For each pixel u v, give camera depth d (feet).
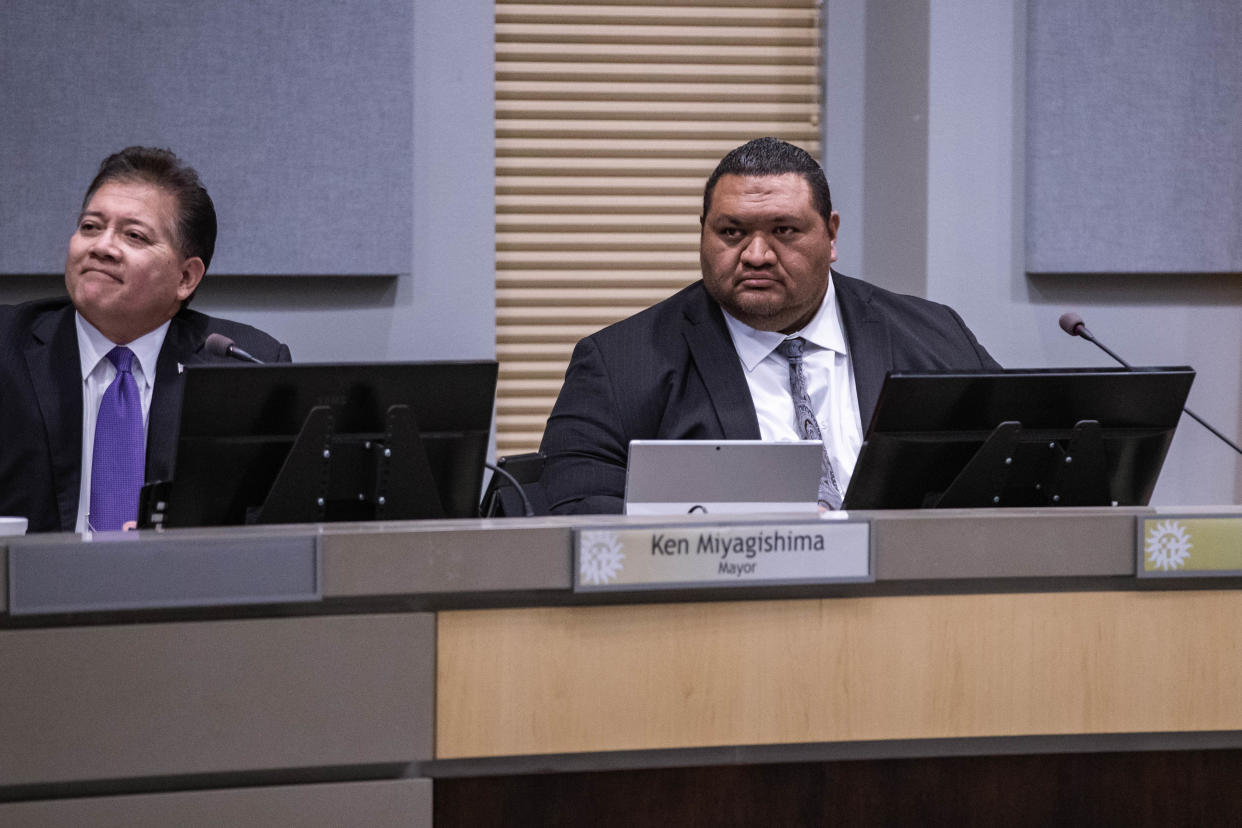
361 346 20.89
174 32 19.74
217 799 8.22
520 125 22.70
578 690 8.75
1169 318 22.57
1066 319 13.76
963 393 10.88
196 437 9.87
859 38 23.21
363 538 8.34
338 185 20.29
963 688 9.29
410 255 20.67
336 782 8.43
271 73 20.03
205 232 14.42
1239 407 22.86
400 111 20.47
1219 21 21.89
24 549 7.91
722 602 8.95
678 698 8.89
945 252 21.58
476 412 10.74
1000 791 9.57
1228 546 9.55
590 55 22.81
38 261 19.51
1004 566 9.23
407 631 8.48
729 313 15.78
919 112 21.75
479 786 8.85
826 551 8.97
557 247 22.90
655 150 23.06
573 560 8.62
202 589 8.14
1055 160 21.47
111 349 14.25
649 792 9.09
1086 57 21.48
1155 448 11.68
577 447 15.11
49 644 7.98
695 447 11.21
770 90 23.38
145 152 14.14
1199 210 21.98
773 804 9.24
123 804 8.08
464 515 11.02
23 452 13.82
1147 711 9.55
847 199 23.39
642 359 15.49
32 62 19.39
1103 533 9.37
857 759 9.30
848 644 9.12
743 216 14.92
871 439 10.87
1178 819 9.80
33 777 7.97
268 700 8.27
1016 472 11.30
